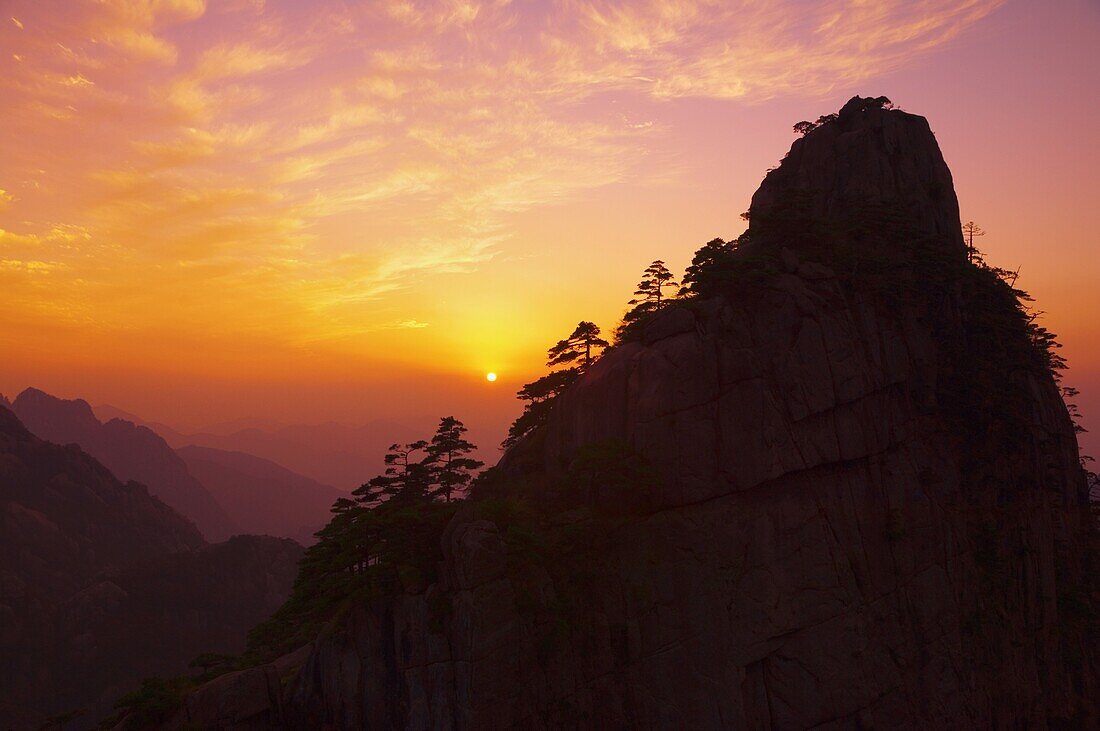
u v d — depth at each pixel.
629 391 78.06
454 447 82.06
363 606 69.56
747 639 68.69
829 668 70.12
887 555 76.62
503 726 64.06
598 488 75.50
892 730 70.94
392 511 73.12
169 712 70.62
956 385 84.56
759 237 89.00
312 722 69.38
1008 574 82.38
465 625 64.25
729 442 72.88
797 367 75.44
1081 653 87.81
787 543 72.06
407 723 64.75
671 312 79.38
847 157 98.00
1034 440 88.25
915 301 85.56
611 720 67.44
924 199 96.00
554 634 66.38
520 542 66.94
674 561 70.81
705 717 66.88
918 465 81.56
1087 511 101.00
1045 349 96.00
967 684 76.06
